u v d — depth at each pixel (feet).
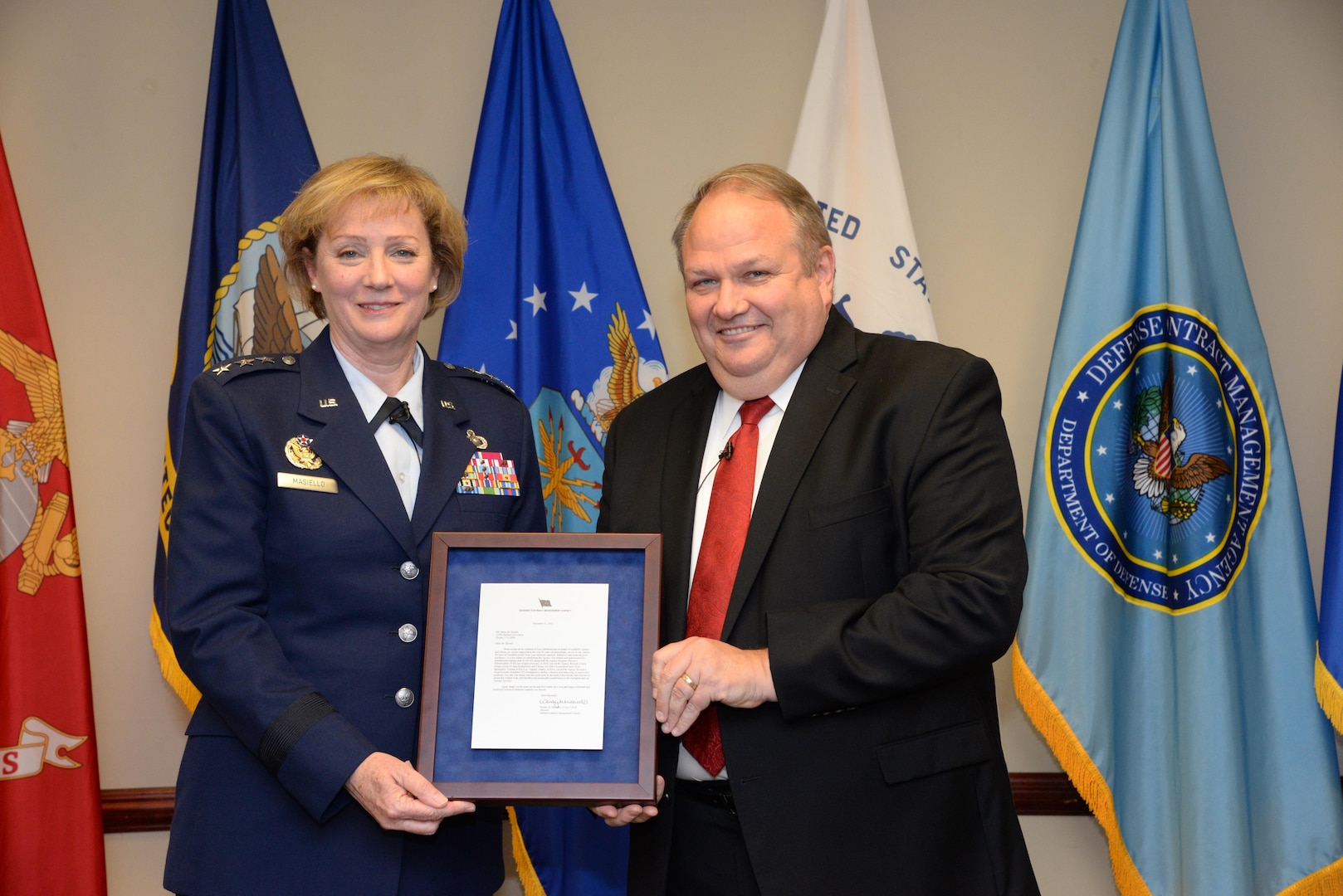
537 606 5.54
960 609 5.16
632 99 10.00
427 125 9.89
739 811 5.23
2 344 8.49
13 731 8.19
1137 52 8.92
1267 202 9.64
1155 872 8.19
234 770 5.52
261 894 5.34
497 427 6.49
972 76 9.98
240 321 8.64
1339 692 7.88
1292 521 8.34
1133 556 8.54
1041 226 9.89
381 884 5.42
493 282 8.99
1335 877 7.89
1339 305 9.55
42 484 8.50
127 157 9.61
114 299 9.54
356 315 5.97
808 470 5.66
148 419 9.52
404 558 5.77
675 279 9.95
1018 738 9.54
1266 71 9.71
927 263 9.92
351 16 9.87
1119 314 8.65
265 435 5.73
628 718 5.36
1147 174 8.86
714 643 5.20
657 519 6.14
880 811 5.23
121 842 9.27
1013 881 5.38
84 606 8.67
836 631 5.12
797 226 5.90
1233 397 8.51
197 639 5.45
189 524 5.65
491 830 6.11
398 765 5.17
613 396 8.92
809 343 5.98
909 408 5.61
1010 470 5.63
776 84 10.00
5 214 8.65
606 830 8.63
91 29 9.62
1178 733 8.34
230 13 9.12
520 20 9.29
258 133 8.88
